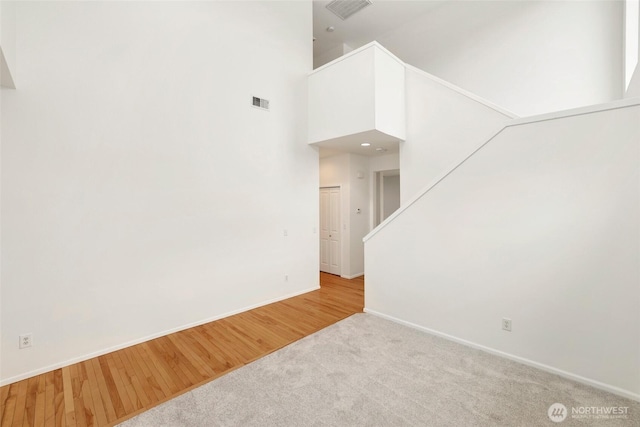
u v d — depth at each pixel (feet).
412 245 10.12
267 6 13.02
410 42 18.33
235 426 5.69
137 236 9.32
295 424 5.72
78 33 8.18
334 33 19.33
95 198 8.50
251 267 12.44
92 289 8.48
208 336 9.81
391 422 5.74
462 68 16.31
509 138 7.84
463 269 8.85
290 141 13.92
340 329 10.21
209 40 11.04
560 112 6.98
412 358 8.14
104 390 6.91
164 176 9.88
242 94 12.07
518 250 7.77
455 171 8.91
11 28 6.70
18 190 7.35
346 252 17.98
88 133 8.36
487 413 5.95
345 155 17.76
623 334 6.36
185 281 10.43
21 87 7.34
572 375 6.99
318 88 14.15
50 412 6.17
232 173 11.75
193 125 10.58
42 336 7.69
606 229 6.51
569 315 7.04
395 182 22.68
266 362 8.07
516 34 14.43
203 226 10.89
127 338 9.12
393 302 10.82
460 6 16.25
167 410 6.18
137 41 9.28
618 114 6.31
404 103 13.82
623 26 11.51
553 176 7.16
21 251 7.41
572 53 12.84
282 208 13.65
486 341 8.44
